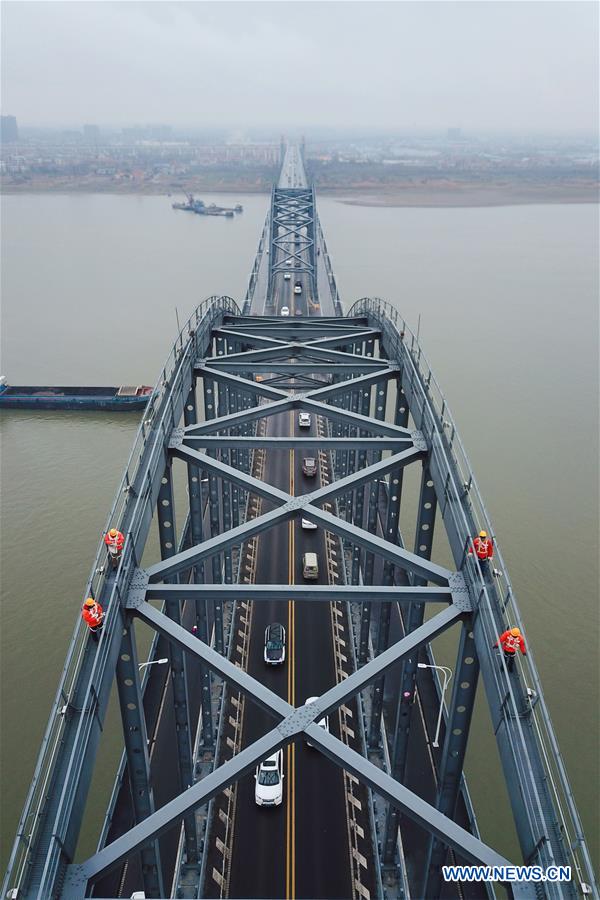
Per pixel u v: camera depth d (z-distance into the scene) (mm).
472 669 14992
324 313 89125
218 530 32812
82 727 11797
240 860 24547
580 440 56062
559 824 10633
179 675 22078
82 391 70750
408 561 16672
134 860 24328
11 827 25609
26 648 33906
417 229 186250
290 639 35469
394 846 23891
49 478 52406
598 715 29781
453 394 65375
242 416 24469
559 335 85312
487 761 28188
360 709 30906
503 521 44125
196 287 109688
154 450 19516
